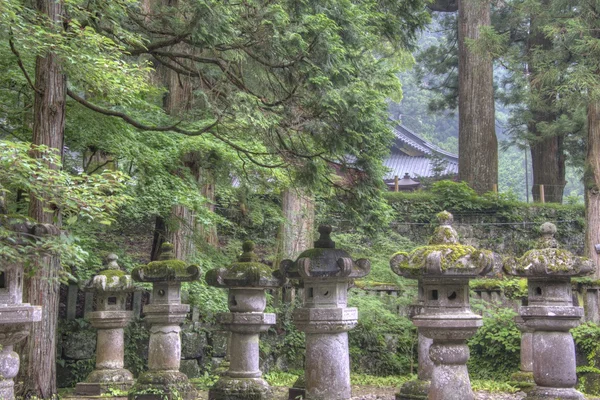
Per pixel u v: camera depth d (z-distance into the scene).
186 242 13.34
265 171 12.45
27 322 6.12
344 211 11.12
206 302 12.42
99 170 12.48
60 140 8.90
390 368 14.30
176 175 12.54
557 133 24.52
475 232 23.84
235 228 18.22
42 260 7.11
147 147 11.02
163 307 9.09
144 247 17.89
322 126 9.80
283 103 9.93
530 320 8.07
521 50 27.59
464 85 24.97
